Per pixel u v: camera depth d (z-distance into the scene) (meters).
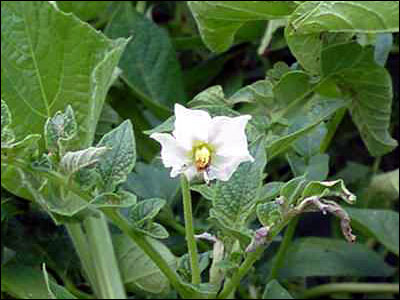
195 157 0.17
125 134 0.20
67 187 0.20
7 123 0.19
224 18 0.27
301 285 0.32
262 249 0.20
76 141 0.20
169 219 0.29
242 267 0.21
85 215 0.22
